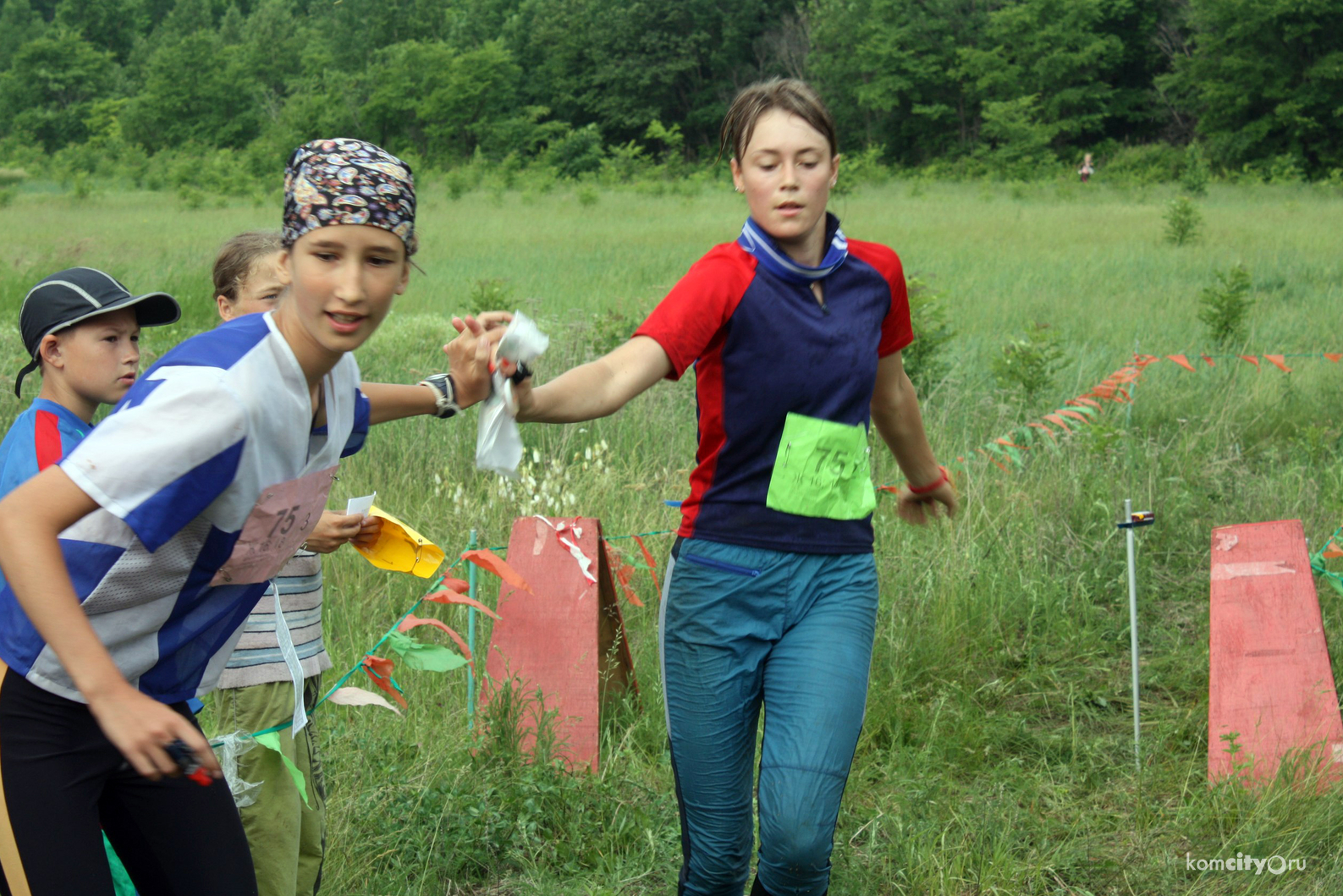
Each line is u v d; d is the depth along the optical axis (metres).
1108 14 54.75
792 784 2.33
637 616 4.74
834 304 2.49
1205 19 47.25
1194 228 19.27
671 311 2.33
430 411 2.30
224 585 2.01
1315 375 8.44
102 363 2.41
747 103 2.46
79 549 1.78
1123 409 7.46
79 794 1.93
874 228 22.41
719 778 2.54
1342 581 3.89
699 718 2.53
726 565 2.49
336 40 87.06
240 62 85.50
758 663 2.52
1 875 1.92
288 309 1.87
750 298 2.40
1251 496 6.03
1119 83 56.50
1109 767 3.78
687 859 2.59
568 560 4.00
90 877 1.90
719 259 2.43
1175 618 5.00
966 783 3.78
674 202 32.97
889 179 45.59
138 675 1.97
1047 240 19.48
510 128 64.62
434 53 65.06
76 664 1.68
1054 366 8.55
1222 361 8.71
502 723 3.77
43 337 2.37
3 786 1.88
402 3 86.69
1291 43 45.22
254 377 1.81
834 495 2.49
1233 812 3.43
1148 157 48.56
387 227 1.77
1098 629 4.80
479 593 4.67
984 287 13.79
